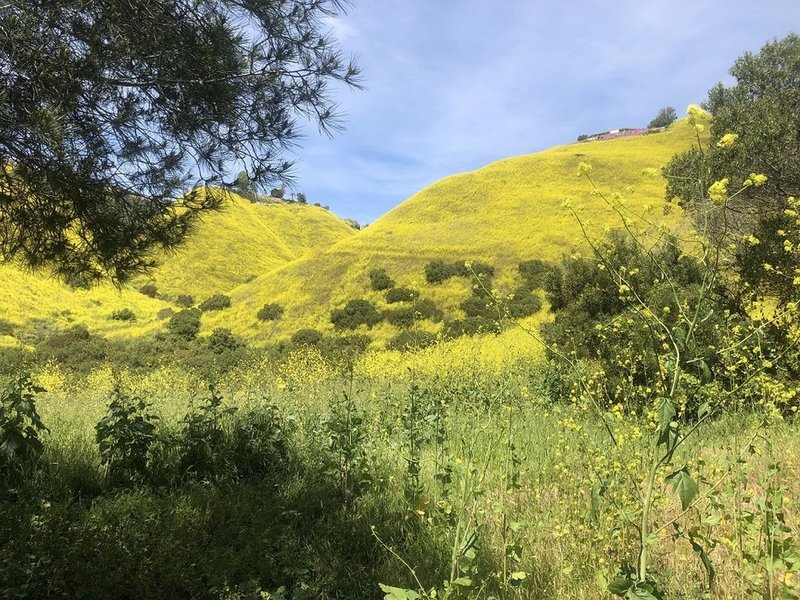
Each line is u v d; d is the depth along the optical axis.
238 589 2.70
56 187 3.34
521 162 56.91
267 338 29.48
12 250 4.02
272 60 3.54
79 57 2.93
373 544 3.23
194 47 3.23
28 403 4.13
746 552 2.12
